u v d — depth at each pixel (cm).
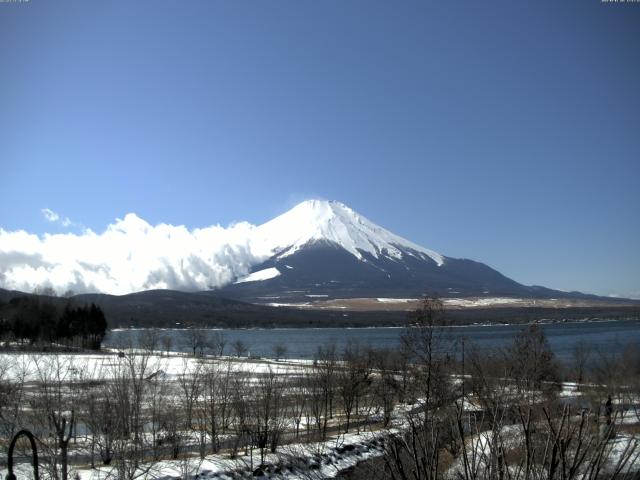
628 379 5384
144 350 6044
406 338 5041
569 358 10319
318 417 4244
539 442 1199
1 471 2494
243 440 3666
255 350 16950
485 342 12531
